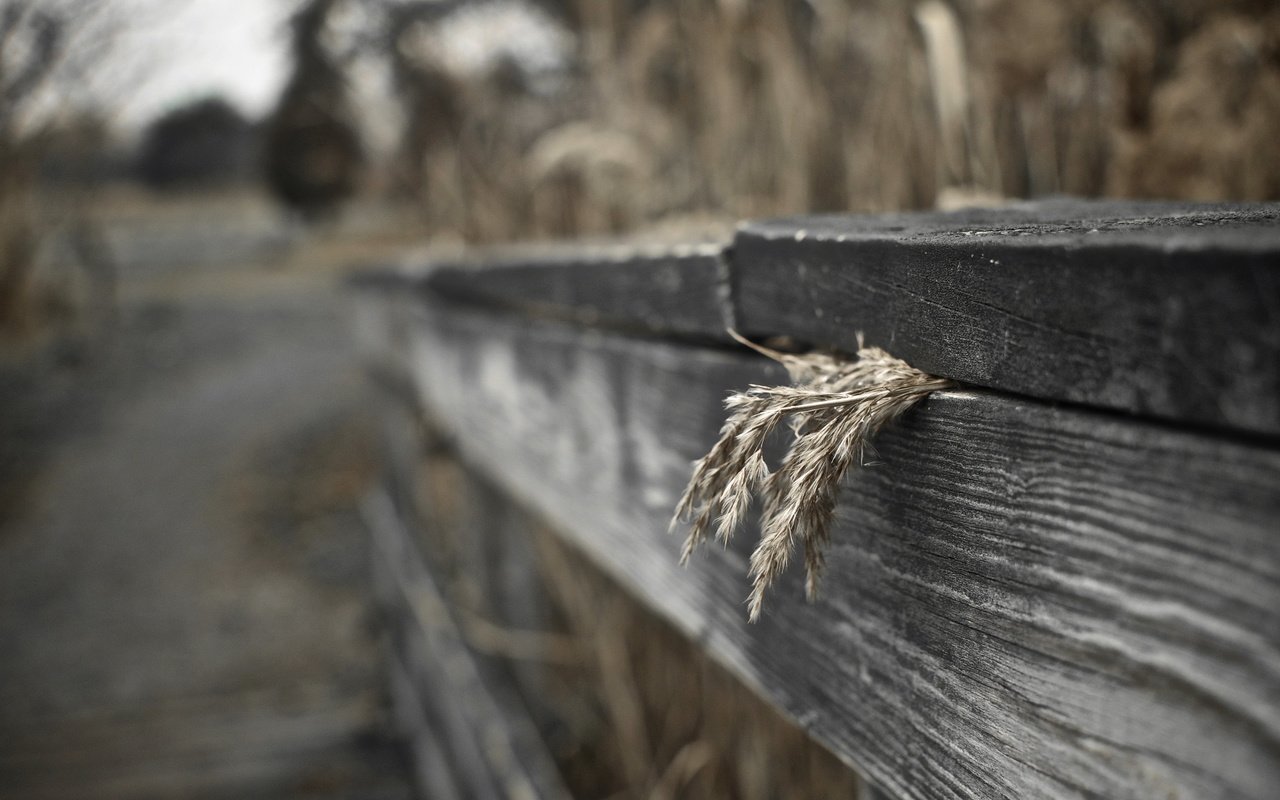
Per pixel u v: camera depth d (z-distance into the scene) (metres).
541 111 2.00
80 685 2.81
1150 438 0.38
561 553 1.34
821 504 0.47
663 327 0.68
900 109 0.99
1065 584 0.41
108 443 5.92
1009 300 0.42
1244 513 0.35
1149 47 0.92
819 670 0.55
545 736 1.59
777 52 1.15
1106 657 0.40
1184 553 0.37
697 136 1.35
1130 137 0.92
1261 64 0.88
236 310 11.02
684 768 1.08
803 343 0.58
